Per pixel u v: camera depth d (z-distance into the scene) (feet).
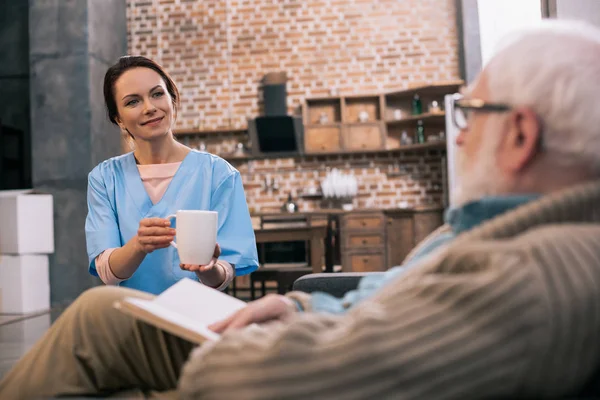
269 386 1.86
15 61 25.44
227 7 29.22
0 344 14.03
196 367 2.04
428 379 1.82
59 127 23.09
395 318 1.89
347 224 26.37
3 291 19.72
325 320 2.08
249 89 29.04
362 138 27.81
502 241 2.08
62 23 23.29
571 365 1.89
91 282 22.91
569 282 1.86
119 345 3.37
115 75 6.46
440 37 28.35
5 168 24.73
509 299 1.82
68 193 22.91
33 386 3.25
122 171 6.64
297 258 24.39
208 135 29.09
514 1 25.86
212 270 5.92
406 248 26.48
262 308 3.20
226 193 6.54
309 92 28.86
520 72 2.35
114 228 6.43
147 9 29.40
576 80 2.24
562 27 2.40
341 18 28.81
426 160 28.07
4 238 19.67
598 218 2.20
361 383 1.82
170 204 6.40
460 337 1.82
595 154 2.24
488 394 1.86
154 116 6.39
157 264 6.23
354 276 5.37
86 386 3.30
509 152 2.39
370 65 28.63
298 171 28.63
